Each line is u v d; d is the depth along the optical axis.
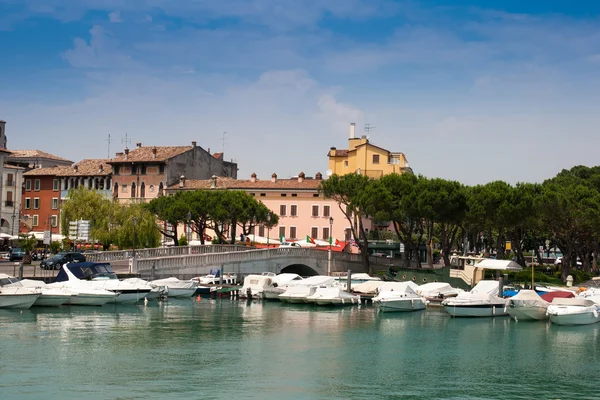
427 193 90.31
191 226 105.25
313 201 120.56
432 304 77.56
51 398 34.19
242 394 36.25
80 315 59.94
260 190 122.69
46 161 147.62
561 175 129.25
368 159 127.44
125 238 91.38
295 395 36.50
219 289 80.12
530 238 129.12
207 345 48.88
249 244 106.19
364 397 36.62
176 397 35.22
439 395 37.53
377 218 93.06
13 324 53.69
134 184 126.38
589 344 53.97
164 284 75.81
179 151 128.62
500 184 93.25
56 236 100.31
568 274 93.31
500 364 45.91
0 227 111.56
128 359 43.34
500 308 70.12
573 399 37.44
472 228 104.69
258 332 55.41
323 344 51.25
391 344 52.34
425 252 128.50
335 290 76.56
